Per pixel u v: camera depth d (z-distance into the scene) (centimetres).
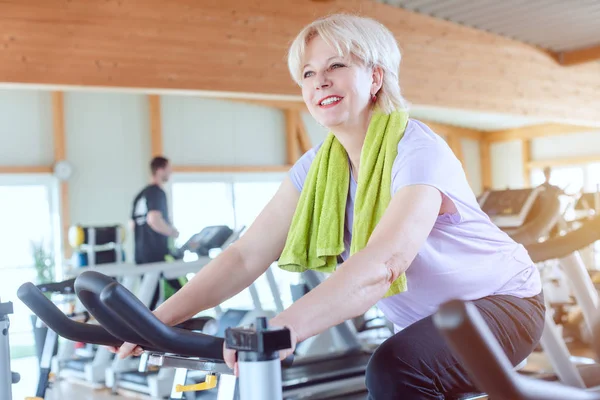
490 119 1354
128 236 984
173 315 141
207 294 145
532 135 1392
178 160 1034
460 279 135
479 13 768
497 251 139
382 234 116
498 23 802
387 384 124
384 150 136
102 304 108
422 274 135
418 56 753
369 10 709
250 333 93
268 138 1123
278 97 641
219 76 602
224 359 101
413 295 140
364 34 138
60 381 580
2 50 505
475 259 137
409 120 140
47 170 918
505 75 839
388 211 122
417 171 124
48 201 922
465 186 133
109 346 135
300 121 1153
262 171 1112
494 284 138
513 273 141
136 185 996
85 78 537
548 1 741
